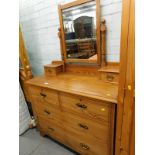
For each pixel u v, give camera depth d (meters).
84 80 1.37
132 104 0.81
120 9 1.15
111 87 1.13
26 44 2.08
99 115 1.04
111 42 1.29
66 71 1.73
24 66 1.86
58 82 1.38
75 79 1.43
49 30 1.72
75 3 1.33
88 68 1.51
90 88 1.14
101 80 1.28
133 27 0.66
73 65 1.64
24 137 1.88
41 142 1.76
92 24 1.31
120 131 0.94
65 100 1.25
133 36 0.67
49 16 1.64
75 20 1.41
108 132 1.05
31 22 1.85
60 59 1.78
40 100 1.54
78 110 1.18
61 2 1.47
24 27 1.96
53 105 1.41
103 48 1.31
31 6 1.74
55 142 1.74
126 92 0.81
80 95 1.07
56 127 1.55
